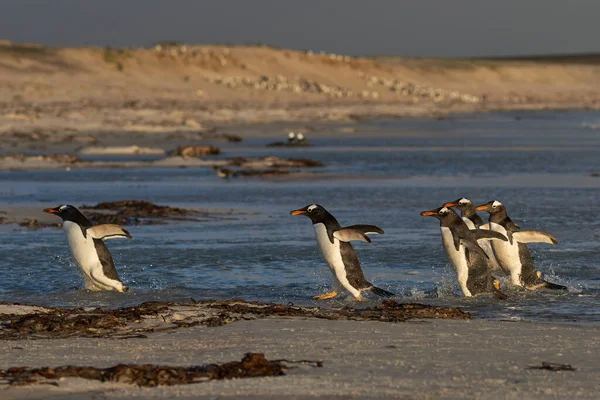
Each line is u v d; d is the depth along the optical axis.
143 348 11.39
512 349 11.49
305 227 26.06
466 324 13.47
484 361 10.71
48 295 16.91
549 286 17.23
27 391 9.20
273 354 10.99
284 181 40.16
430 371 10.12
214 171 44.91
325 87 153.25
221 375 9.79
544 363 10.60
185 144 64.75
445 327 13.12
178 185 38.44
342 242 16.50
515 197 33.56
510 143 67.31
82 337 12.18
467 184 38.59
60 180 40.16
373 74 187.25
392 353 11.11
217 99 128.12
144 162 48.75
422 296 16.81
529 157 54.06
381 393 9.12
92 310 14.36
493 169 46.25
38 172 43.78
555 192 35.19
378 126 91.56
